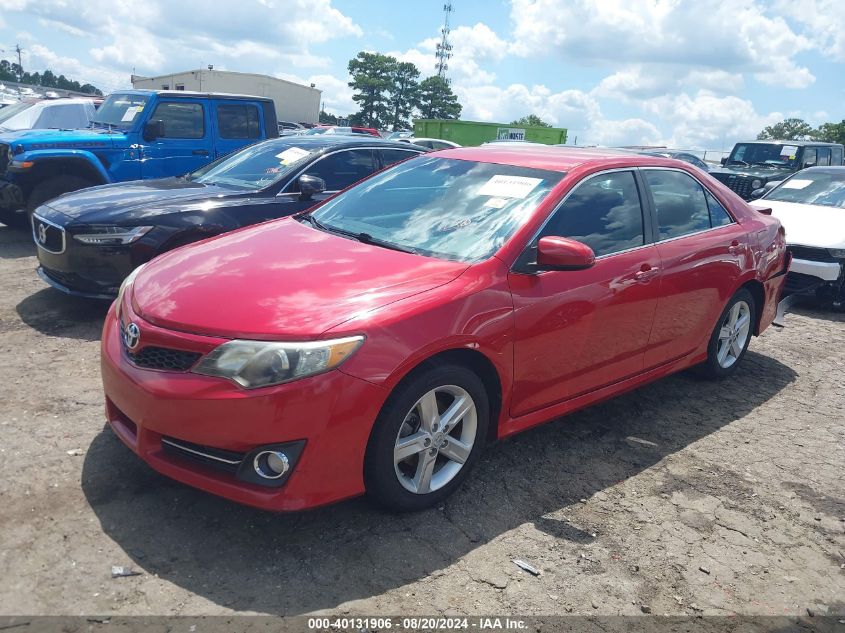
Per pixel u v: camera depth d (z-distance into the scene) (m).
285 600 2.50
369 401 2.72
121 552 2.68
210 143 9.49
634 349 4.03
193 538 2.81
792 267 7.54
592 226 3.78
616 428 4.25
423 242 3.57
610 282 3.70
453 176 4.09
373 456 2.84
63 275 5.39
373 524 3.01
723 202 4.83
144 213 5.39
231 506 3.04
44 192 8.37
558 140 36.56
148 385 2.75
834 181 9.01
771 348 6.20
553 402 3.63
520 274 3.33
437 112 100.19
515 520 3.15
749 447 4.14
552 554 2.93
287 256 3.38
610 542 3.06
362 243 3.61
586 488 3.50
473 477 3.49
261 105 9.96
